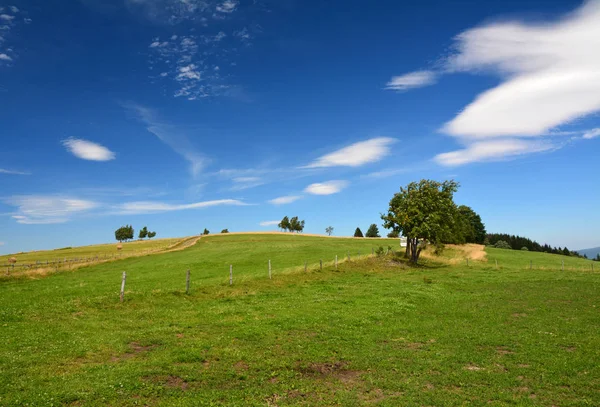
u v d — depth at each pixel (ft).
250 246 309.01
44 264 204.03
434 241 195.93
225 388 40.34
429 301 95.40
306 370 46.57
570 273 168.04
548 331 65.98
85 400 35.55
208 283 110.52
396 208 205.26
